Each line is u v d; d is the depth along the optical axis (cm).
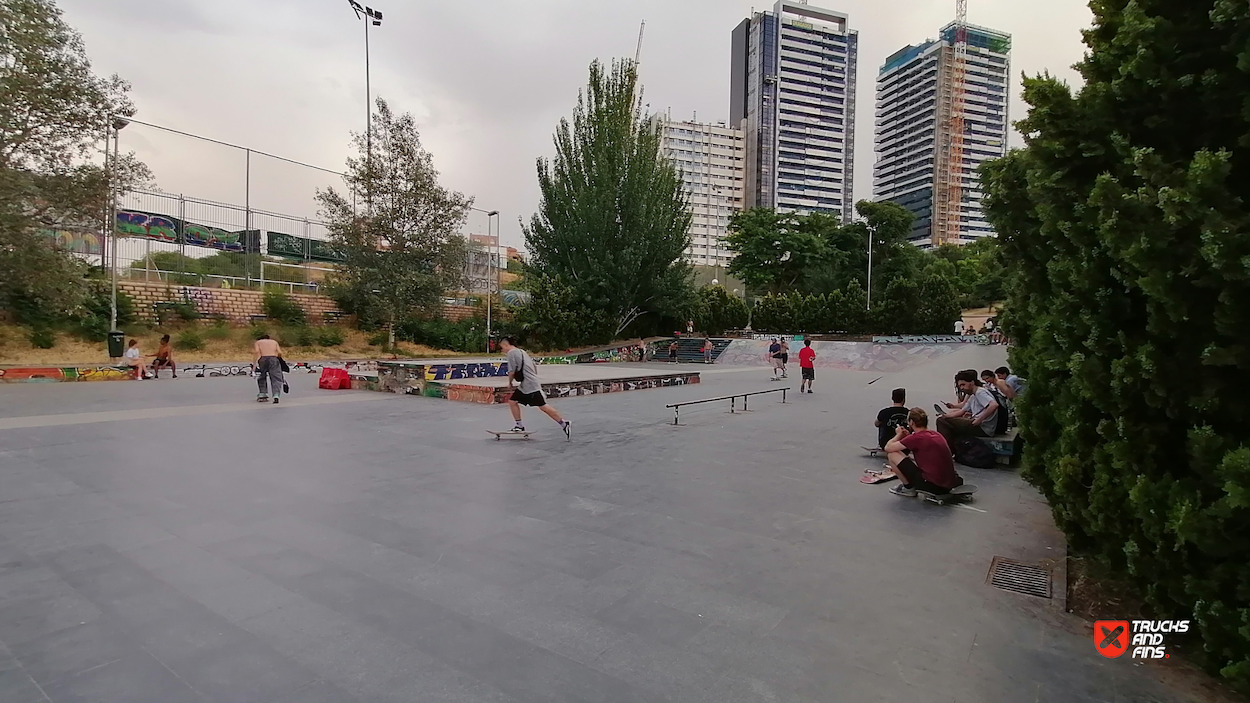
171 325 2245
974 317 5462
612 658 302
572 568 416
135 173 2022
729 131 12219
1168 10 312
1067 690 281
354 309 2841
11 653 297
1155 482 308
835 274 5012
